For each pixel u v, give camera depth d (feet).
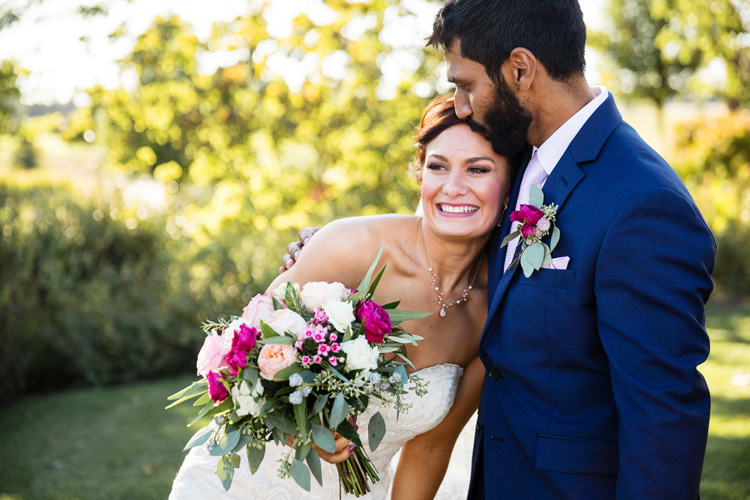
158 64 29.58
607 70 62.80
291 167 31.17
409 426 7.34
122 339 22.47
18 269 23.54
